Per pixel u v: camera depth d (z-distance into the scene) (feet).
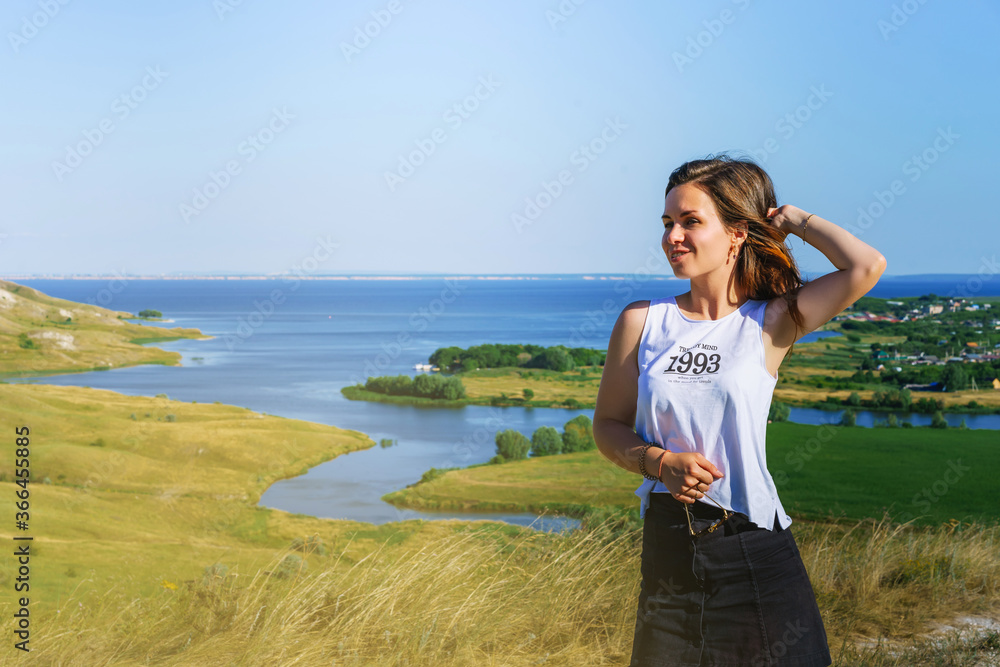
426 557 12.25
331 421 197.36
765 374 5.23
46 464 108.37
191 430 152.05
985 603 13.30
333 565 12.26
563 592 11.71
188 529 74.43
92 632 11.17
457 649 10.17
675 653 5.20
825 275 5.30
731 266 5.46
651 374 5.36
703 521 5.16
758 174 5.52
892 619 12.28
